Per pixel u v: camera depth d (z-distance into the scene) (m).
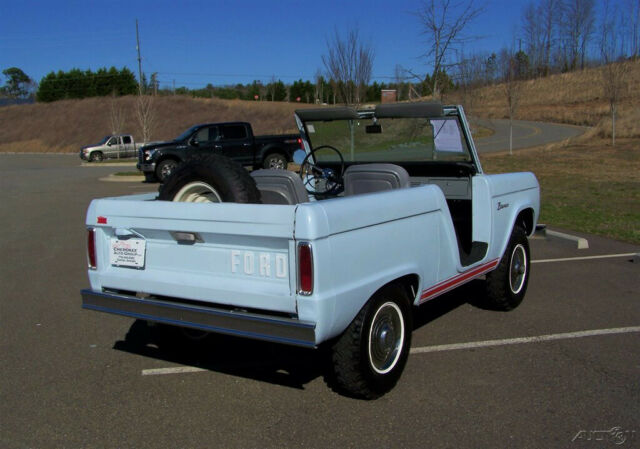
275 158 20.56
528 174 6.16
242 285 3.67
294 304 3.45
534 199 6.18
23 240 9.98
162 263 4.05
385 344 4.02
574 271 7.39
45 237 10.23
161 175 19.56
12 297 6.59
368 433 3.57
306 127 5.97
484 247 5.30
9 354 4.92
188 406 3.97
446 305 6.14
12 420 3.79
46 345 5.13
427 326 5.50
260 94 77.75
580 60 69.62
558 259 8.05
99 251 4.28
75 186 19.25
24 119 65.69
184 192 4.29
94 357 4.86
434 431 3.58
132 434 3.60
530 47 68.56
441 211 4.49
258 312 3.68
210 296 3.79
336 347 3.81
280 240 3.48
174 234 3.93
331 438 3.52
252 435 3.57
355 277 3.64
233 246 3.72
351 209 3.60
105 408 3.95
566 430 3.57
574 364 4.55
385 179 4.66
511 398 3.99
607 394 4.04
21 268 7.96
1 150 57.00
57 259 8.49
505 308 5.85
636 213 11.52
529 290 6.61
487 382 4.25
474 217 5.34
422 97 14.52
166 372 4.55
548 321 5.57
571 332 5.27
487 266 5.31
